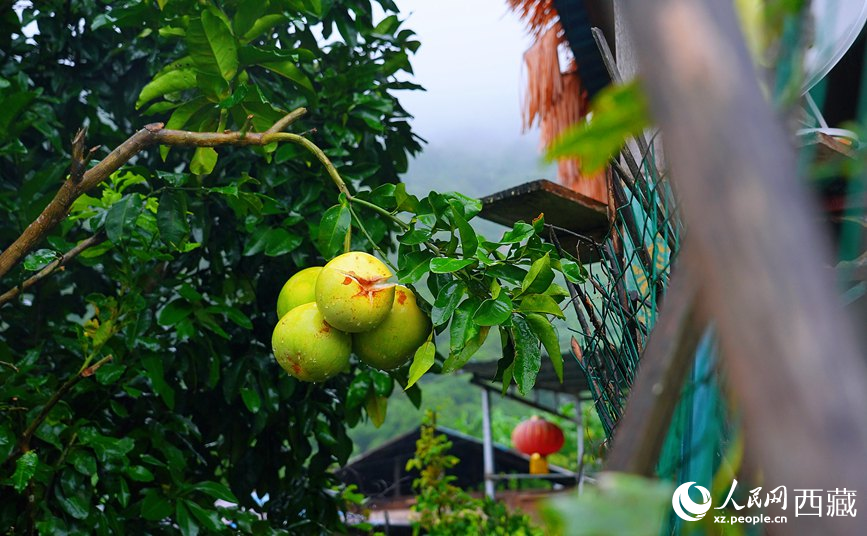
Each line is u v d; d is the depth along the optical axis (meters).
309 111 2.95
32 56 3.12
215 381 2.66
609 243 1.61
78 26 3.17
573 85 4.14
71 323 2.81
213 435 3.03
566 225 2.27
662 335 0.35
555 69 4.18
